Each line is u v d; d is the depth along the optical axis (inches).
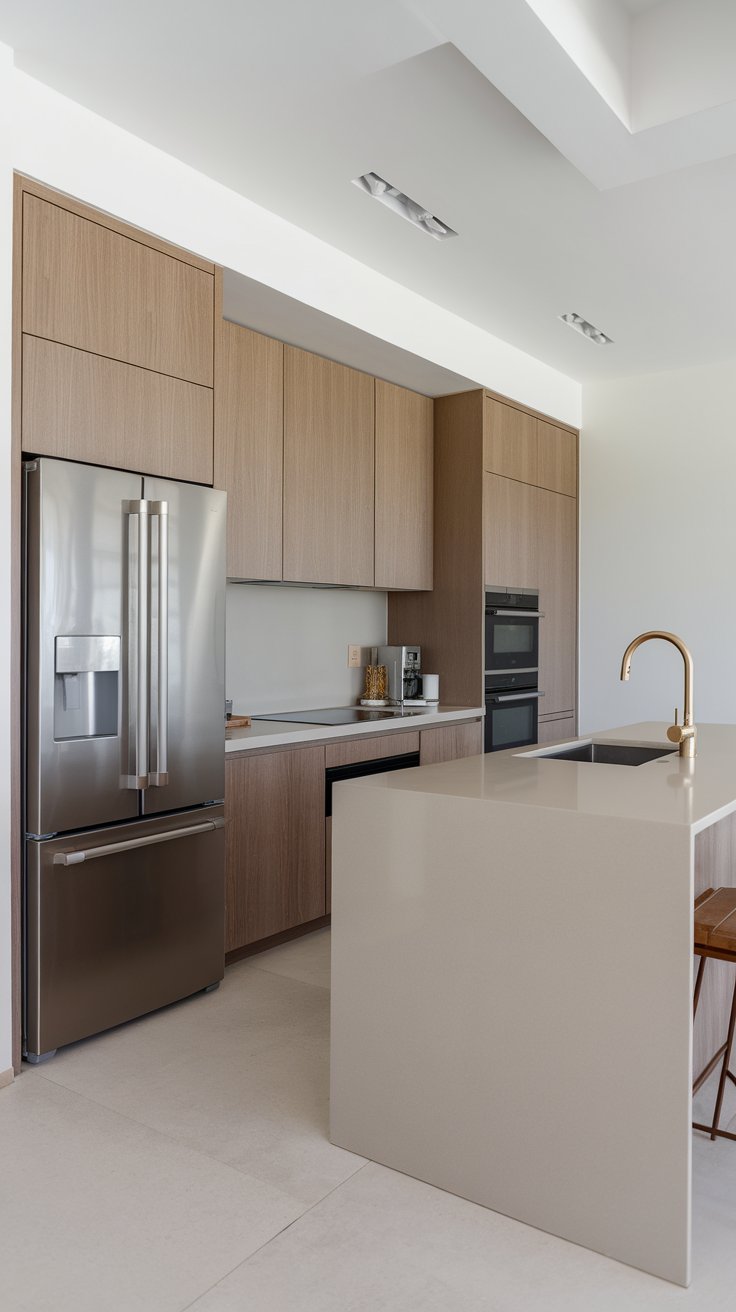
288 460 147.1
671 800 74.2
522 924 72.6
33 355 97.0
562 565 207.2
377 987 81.0
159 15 85.1
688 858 65.1
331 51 90.0
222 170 114.9
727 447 194.4
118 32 88.0
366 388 164.9
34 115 95.8
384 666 184.7
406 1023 79.1
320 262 134.8
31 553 96.5
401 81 94.8
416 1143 78.7
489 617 180.7
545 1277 66.1
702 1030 95.1
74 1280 65.5
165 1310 62.4
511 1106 73.3
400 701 181.5
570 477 210.2
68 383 100.7
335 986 83.5
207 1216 72.9
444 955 76.9
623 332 176.2
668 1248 65.7
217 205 117.9
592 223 128.6
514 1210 73.2
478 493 178.5
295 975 127.0
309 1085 95.2
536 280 150.3
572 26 82.9
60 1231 70.9
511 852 73.1
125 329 107.2
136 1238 70.2
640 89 94.8
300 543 149.6
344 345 150.3
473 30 79.2
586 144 98.4
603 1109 68.7
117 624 104.3
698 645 198.2
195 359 116.5
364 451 164.1
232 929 126.4
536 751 108.6
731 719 194.1
